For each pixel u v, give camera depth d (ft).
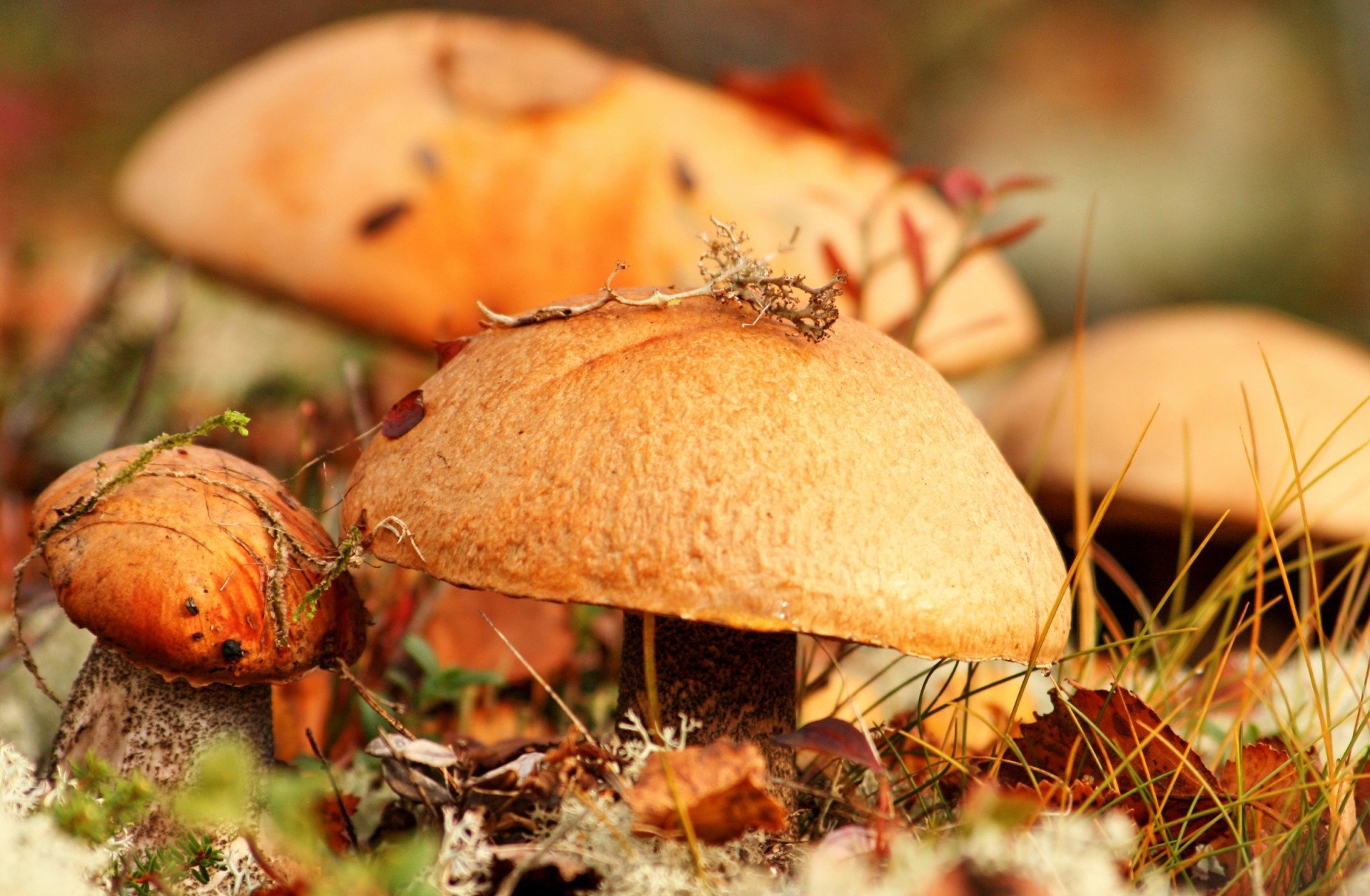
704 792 1.50
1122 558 2.28
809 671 1.85
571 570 1.51
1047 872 1.49
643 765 1.54
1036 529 1.59
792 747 1.63
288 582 1.57
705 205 2.35
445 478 1.55
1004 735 1.63
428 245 2.25
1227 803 1.59
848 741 1.54
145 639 1.54
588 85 2.45
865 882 1.49
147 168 2.50
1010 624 1.53
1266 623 2.11
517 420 1.55
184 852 1.56
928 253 2.51
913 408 1.57
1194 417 2.15
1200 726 1.69
